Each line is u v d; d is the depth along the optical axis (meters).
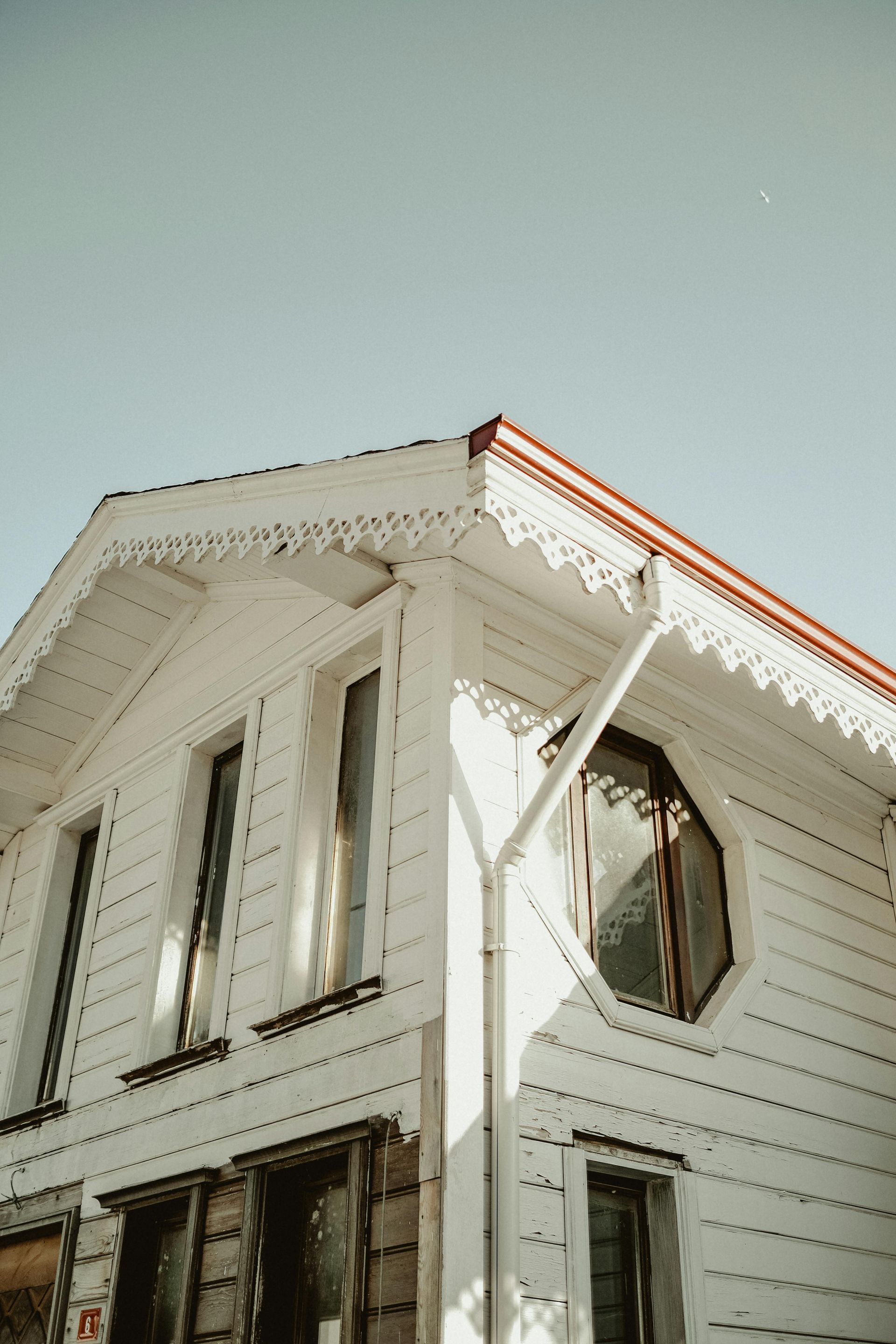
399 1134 3.96
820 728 5.69
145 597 6.54
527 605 4.99
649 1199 4.48
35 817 7.32
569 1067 4.28
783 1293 4.59
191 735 6.21
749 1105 4.86
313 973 4.91
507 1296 3.64
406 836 4.48
